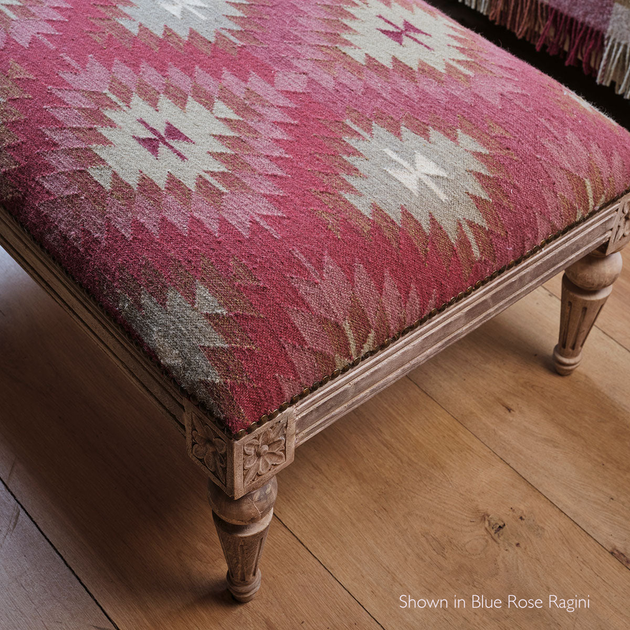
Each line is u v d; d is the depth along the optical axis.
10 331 0.88
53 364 0.86
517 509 0.77
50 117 0.63
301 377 0.52
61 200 0.58
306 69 0.70
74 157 0.60
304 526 0.75
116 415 0.82
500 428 0.84
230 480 0.53
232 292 0.52
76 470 0.77
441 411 0.85
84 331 0.62
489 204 0.61
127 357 0.57
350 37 0.74
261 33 0.73
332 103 0.66
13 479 0.76
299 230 0.56
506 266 0.62
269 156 0.61
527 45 1.33
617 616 0.70
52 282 0.62
